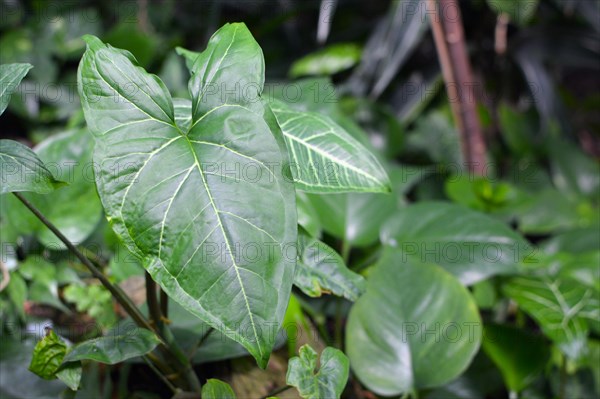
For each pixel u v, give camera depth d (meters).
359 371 1.23
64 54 2.35
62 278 1.29
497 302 1.44
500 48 2.30
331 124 1.06
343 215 1.40
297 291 1.37
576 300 1.32
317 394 1.01
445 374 1.22
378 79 2.31
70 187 1.28
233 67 0.96
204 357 1.17
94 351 1.03
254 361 1.23
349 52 2.30
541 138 2.27
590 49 2.40
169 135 0.95
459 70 1.85
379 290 1.26
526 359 1.32
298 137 1.04
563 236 1.53
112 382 1.27
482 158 1.90
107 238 1.34
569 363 1.38
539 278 1.37
